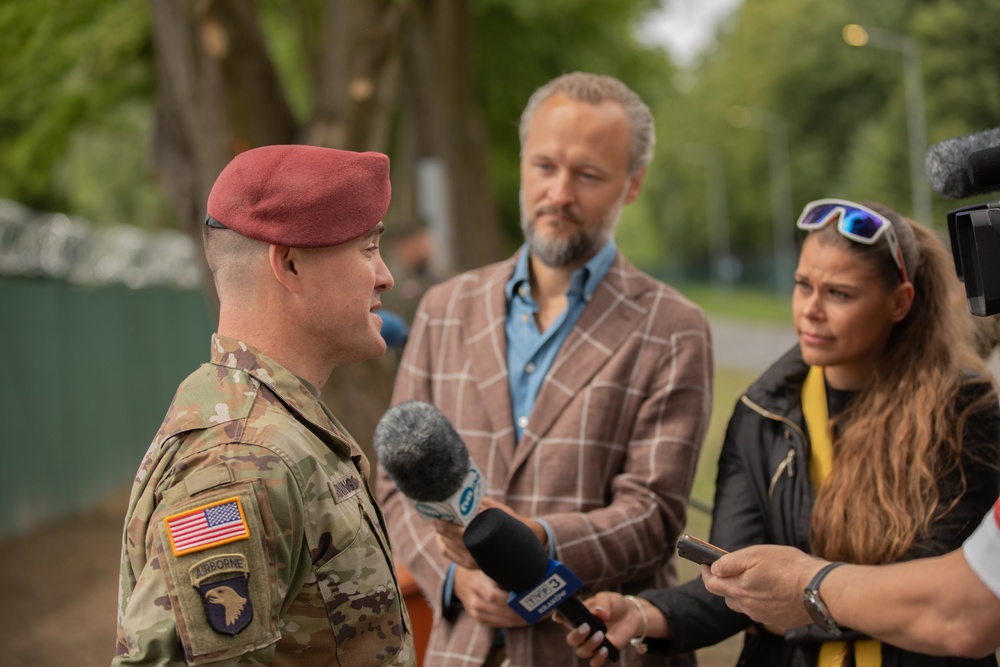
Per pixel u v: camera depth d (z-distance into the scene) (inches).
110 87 450.3
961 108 1378.0
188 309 601.0
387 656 66.2
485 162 429.1
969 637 60.7
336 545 64.2
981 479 85.4
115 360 469.4
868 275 87.5
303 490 62.9
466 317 104.8
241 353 66.8
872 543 84.5
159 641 58.1
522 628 94.5
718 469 96.4
